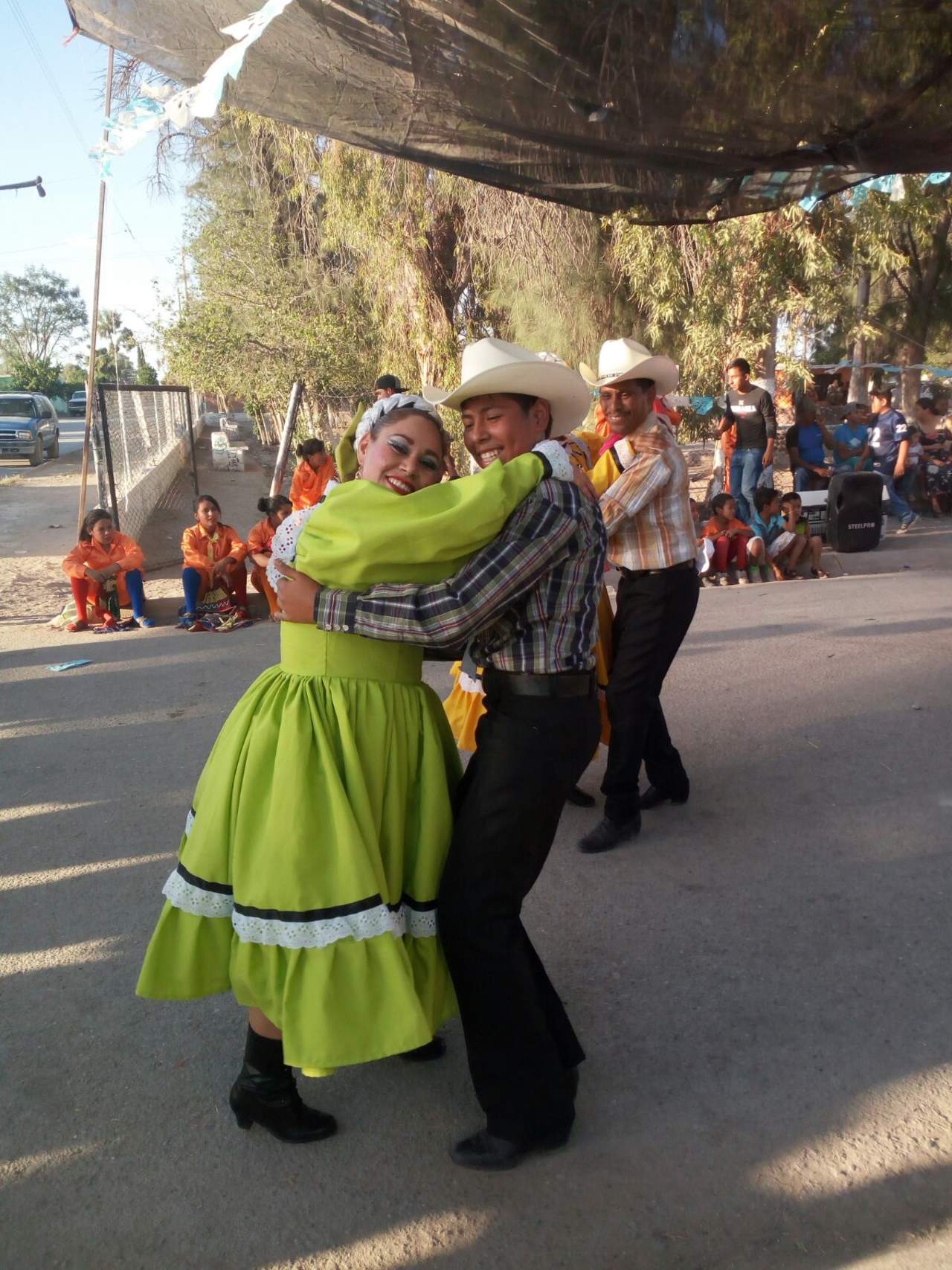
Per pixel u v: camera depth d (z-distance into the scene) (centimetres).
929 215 1355
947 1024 302
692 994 321
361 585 230
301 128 435
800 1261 228
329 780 235
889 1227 235
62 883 405
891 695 591
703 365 1342
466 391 258
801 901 372
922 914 360
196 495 1341
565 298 1369
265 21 285
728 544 998
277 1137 266
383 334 1535
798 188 508
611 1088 282
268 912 234
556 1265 228
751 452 1137
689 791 464
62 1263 230
